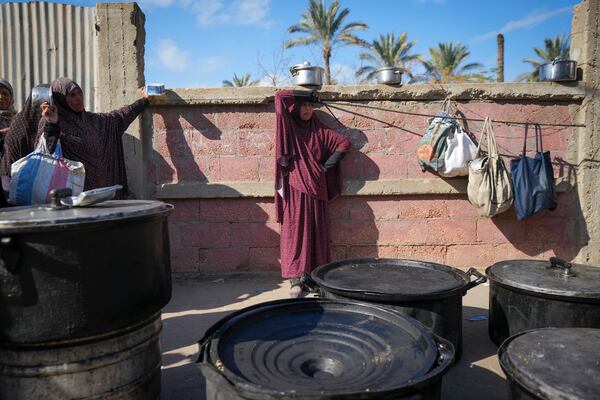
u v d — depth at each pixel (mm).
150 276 2074
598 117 4883
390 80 4840
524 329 2861
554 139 4969
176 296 4441
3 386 1925
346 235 5039
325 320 2232
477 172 4547
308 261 4590
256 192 4945
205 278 5035
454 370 2910
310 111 4562
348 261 3393
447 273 3148
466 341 3379
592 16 4809
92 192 2139
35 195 2758
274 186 4855
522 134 4965
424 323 2613
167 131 4941
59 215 1865
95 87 5215
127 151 4859
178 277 5062
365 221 5035
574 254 5066
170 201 5016
